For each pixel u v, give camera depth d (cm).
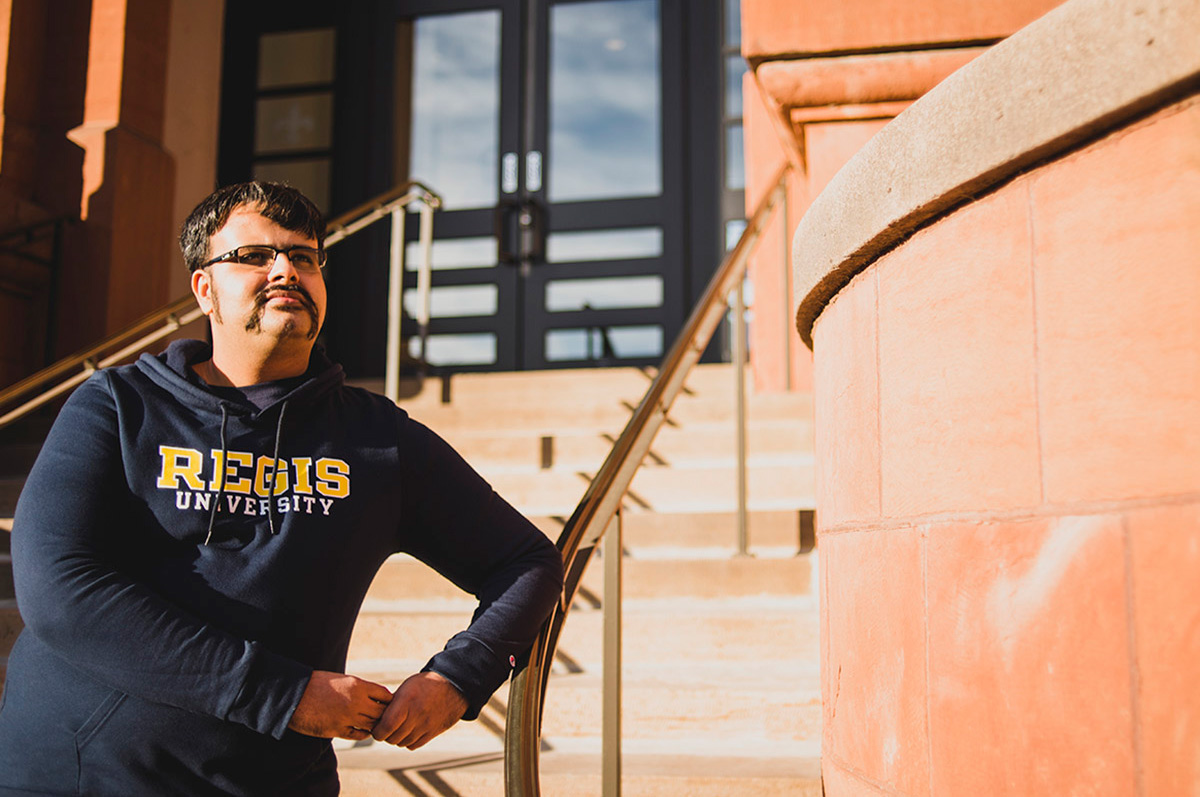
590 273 620
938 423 112
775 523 299
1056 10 95
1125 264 90
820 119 269
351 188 651
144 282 489
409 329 639
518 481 352
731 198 607
